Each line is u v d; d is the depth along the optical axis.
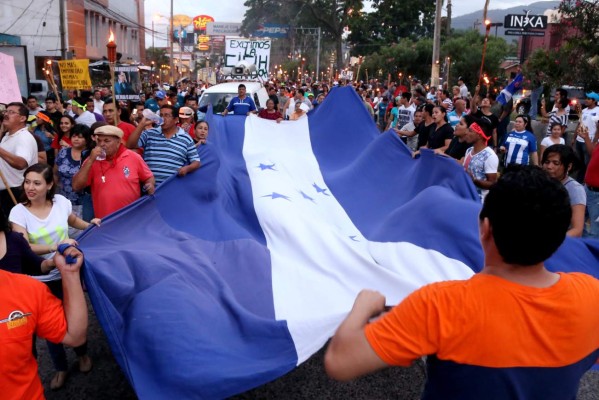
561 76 16.73
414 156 6.98
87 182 5.37
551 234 1.70
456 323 1.73
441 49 35.81
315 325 3.54
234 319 3.71
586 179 6.55
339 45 65.50
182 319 3.47
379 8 62.09
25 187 4.30
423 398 1.93
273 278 4.64
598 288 1.85
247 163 7.38
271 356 3.44
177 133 6.07
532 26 30.08
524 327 1.73
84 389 4.34
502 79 31.11
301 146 8.27
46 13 36.12
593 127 10.84
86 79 12.28
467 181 5.69
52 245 4.41
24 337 2.42
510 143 8.49
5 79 6.50
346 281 4.70
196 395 3.15
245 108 13.98
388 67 43.66
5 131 6.83
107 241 4.47
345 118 8.44
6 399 2.41
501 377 1.73
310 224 5.46
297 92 17.83
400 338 1.77
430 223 5.05
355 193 6.91
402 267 4.86
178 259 4.23
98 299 3.19
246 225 5.81
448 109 15.99
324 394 4.33
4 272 2.45
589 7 16.39
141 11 56.56
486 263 1.87
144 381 3.24
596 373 4.80
